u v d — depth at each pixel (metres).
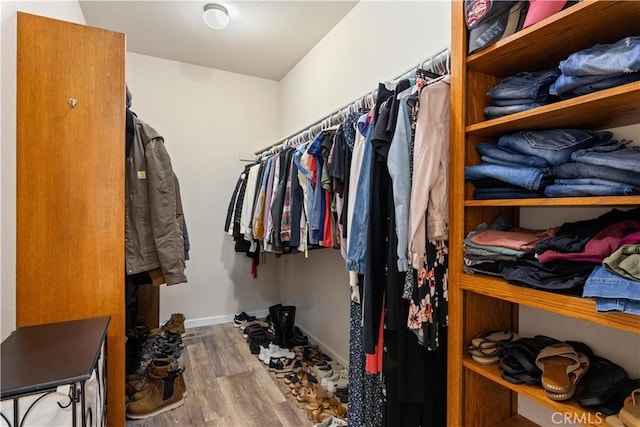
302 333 2.81
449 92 1.15
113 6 2.18
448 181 1.14
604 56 0.77
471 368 1.07
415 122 1.09
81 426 0.83
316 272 2.69
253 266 3.12
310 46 2.72
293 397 1.89
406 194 1.06
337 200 1.52
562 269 0.86
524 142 1.00
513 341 1.11
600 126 1.03
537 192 0.97
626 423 0.74
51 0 1.55
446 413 1.21
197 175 3.13
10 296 1.18
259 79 3.40
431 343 1.10
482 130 1.09
